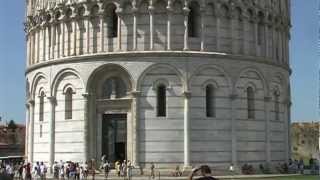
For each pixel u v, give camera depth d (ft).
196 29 270.87
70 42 278.26
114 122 269.03
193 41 268.21
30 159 295.89
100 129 270.26
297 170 293.64
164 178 244.83
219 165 264.52
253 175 263.29
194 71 264.52
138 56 264.11
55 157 277.23
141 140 261.03
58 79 279.69
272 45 293.84
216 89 268.21
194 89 264.11
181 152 260.21
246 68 276.62
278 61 296.30
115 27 272.31
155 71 263.90
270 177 252.21
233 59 272.10
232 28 274.36
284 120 300.81
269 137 284.20
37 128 291.79
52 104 280.51
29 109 301.63
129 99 264.93
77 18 275.80
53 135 278.87
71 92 275.39
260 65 282.56
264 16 287.69
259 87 282.36
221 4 271.69
